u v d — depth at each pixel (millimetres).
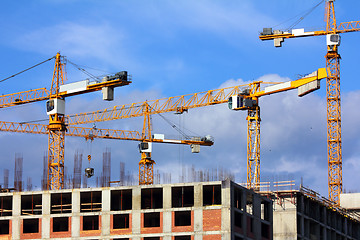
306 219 166750
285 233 160125
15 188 152125
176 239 135250
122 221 143375
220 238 133125
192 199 144875
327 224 178500
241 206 140250
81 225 138875
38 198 144000
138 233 136500
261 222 145375
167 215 136000
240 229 138000
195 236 134125
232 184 136375
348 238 191000
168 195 136875
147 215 138875
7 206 147750
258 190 163875
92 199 146125
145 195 143000
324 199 176625
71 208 143500
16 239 140250
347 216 190000
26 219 141250
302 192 164125
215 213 134500
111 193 140750
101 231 138125
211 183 136250
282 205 161875
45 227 140000
